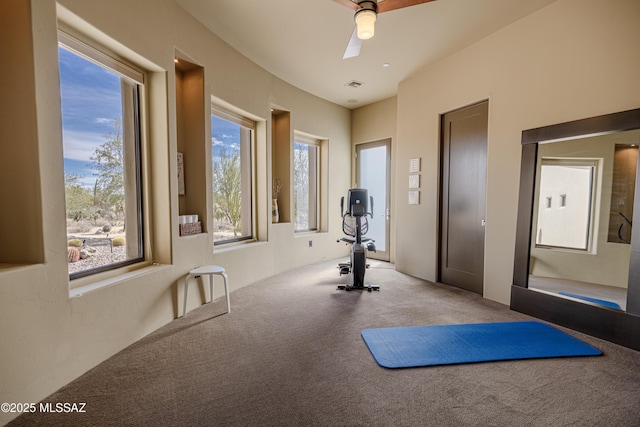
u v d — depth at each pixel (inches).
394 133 221.3
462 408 67.7
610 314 98.6
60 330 74.9
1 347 62.4
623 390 73.9
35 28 69.2
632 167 97.0
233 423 63.4
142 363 86.4
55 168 74.0
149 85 114.1
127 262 106.7
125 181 106.6
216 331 107.7
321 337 102.9
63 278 75.8
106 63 96.0
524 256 124.3
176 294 119.4
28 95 69.6
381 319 118.5
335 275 188.4
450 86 157.9
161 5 108.7
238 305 134.5
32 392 68.3
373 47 147.6
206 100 135.7
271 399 70.9
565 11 110.4
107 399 70.7
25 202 70.8
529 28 121.5
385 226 232.2
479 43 141.6
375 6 86.5
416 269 184.9
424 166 176.6
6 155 70.6
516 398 71.0
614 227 100.6
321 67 170.7
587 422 63.3
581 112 107.2
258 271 175.6
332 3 113.1
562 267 113.0
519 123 126.6
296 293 151.9
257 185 182.4
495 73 135.1
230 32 136.0
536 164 121.0
